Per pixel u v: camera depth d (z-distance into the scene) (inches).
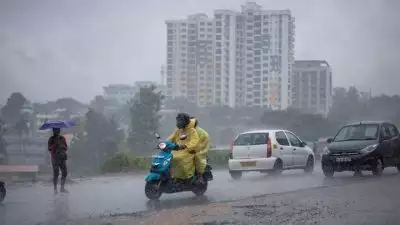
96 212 422.9
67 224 361.4
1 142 2244.1
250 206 422.3
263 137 734.5
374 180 620.4
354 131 727.1
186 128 504.1
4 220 383.6
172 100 4062.5
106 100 4047.7
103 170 1002.7
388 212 384.8
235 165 739.4
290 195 488.7
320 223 344.8
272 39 4453.7
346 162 679.1
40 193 579.2
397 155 735.1
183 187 494.6
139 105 2188.7
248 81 4569.4
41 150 2407.7
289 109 3078.2
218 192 561.6
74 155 2151.8
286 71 4441.4
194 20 4559.5
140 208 446.3
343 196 474.0
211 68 4539.9
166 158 482.6
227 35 4522.6
